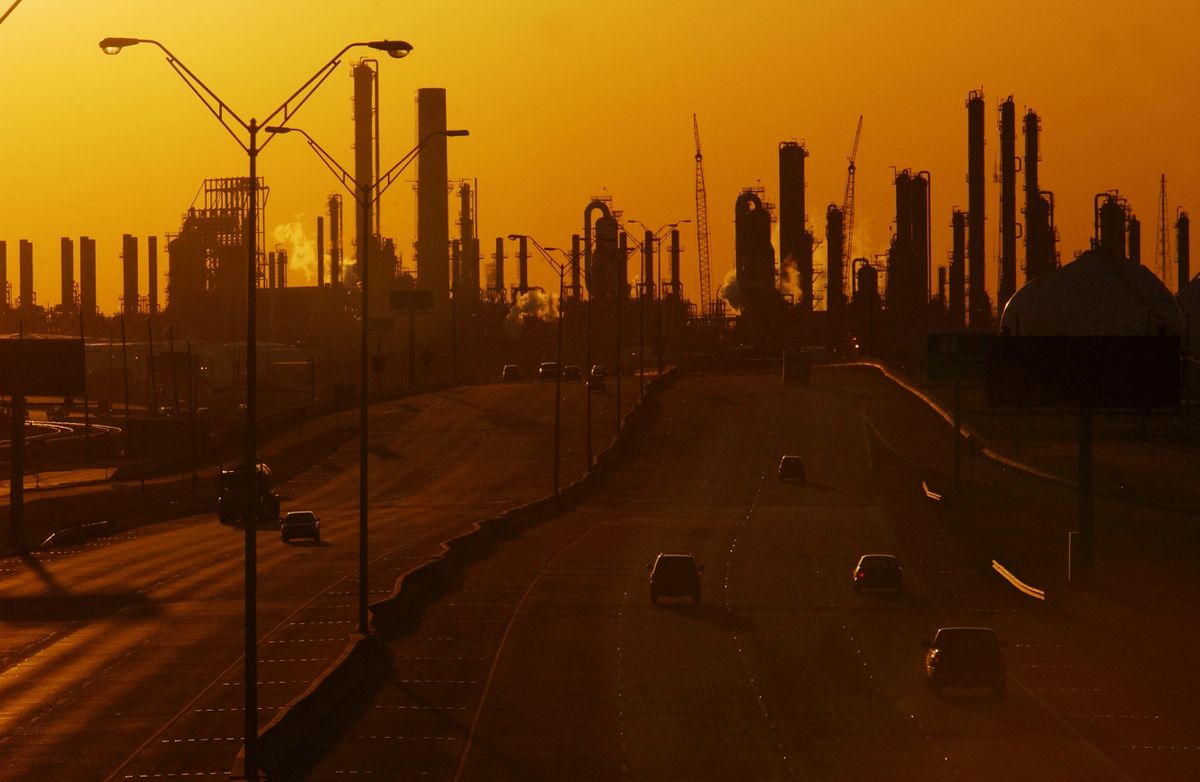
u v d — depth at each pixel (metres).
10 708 166.00
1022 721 156.75
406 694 172.50
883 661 194.12
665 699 169.00
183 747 144.38
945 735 149.75
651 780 131.12
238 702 167.25
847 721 156.75
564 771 134.75
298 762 138.62
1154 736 149.12
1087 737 148.75
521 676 183.50
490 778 132.12
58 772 134.62
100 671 188.75
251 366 133.88
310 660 194.12
